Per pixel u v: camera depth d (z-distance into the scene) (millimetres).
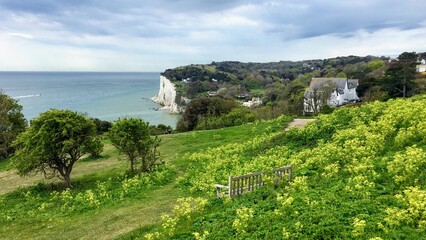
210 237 14266
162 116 158125
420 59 171125
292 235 12578
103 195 26688
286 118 49156
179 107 174125
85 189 29859
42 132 28781
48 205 25812
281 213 14406
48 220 22891
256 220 14555
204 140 46062
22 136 30531
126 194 26703
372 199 14438
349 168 18250
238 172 25969
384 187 15484
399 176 15523
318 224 12859
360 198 14836
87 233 19438
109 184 29984
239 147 36531
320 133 30688
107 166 38344
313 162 22391
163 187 28078
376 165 18109
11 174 38094
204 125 65375
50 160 29750
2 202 27594
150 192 26984
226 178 25781
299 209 14555
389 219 12227
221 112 77188
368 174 17234
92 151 31312
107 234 18812
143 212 21766
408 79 81938
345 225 12516
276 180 20141
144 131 33125
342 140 25562
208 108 76750
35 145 29250
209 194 22547
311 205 14547
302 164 22875
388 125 23984
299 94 106438
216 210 17812
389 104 33656
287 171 21328
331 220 12914
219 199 19609
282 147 30531
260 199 17750
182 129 75688
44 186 31156
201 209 18062
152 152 36375
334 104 110812
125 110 178375
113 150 46438
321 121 34062
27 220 23203
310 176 20531
